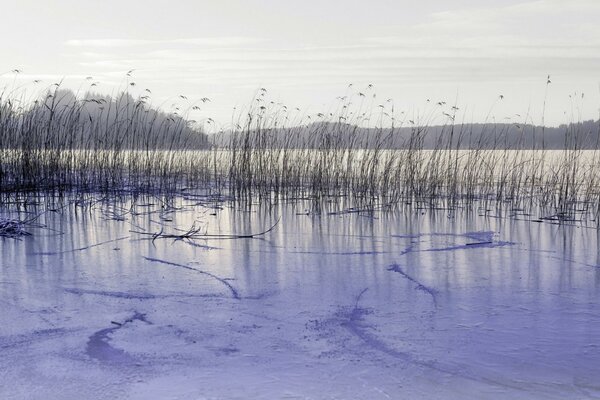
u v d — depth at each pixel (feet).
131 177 49.49
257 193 46.96
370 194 45.21
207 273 23.15
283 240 30.30
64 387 13.10
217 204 43.27
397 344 15.62
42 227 33.17
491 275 23.02
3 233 30.63
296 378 13.53
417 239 30.71
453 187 45.09
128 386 13.15
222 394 12.73
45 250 27.22
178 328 16.84
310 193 46.11
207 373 13.80
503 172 45.83
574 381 13.37
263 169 45.16
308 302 19.40
